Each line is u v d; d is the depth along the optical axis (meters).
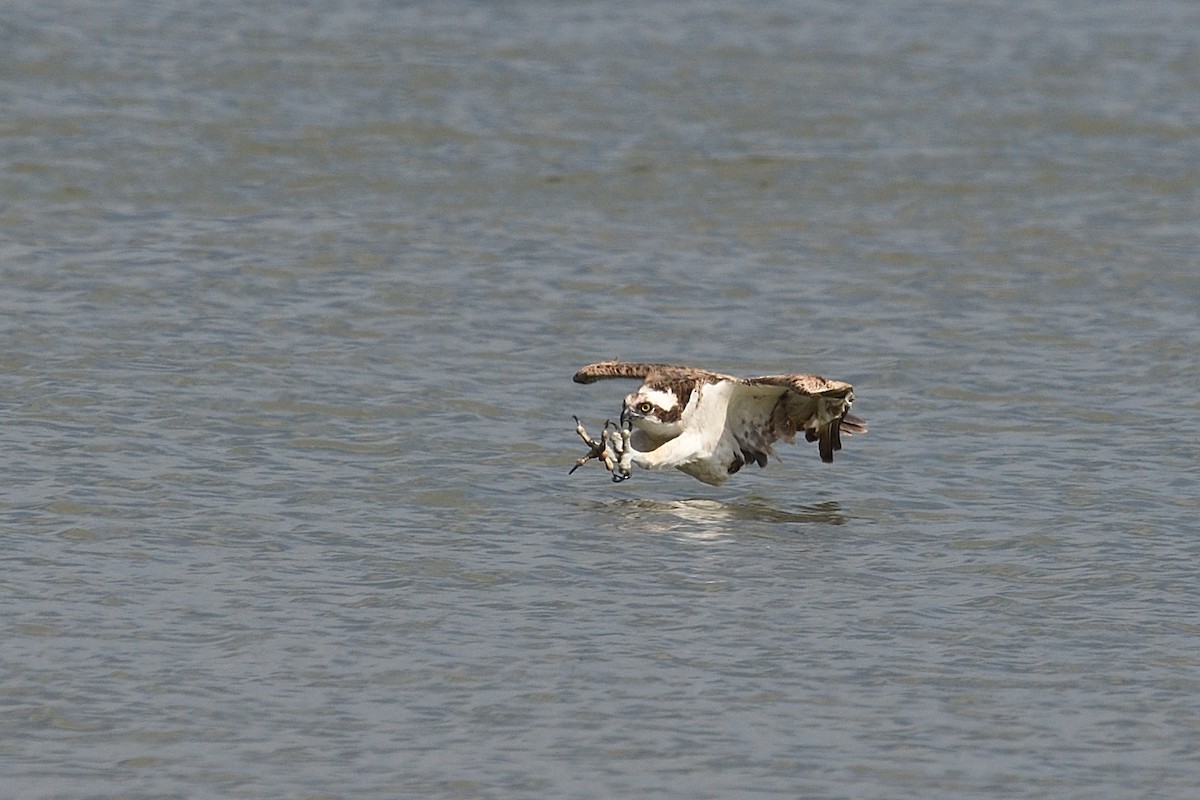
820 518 18.69
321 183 32.75
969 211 32.28
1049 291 27.84
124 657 14.80
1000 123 38.19
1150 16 48.38
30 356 23.12
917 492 19.52
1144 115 38.97
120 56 40.06
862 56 43.31
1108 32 46.41
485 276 27.83
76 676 14.41
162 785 12.81
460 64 41.03
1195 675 14.93
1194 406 22.55
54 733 13.50
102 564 16.77
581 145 35.72
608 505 18.94
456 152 34.97
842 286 27.94
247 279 27.19
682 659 15.03
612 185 33.31
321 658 14.89
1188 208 32.78
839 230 31.02
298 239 29.36
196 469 19.47
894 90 40.50
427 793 12.80
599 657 15.02
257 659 14.84
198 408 21.53
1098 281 28.38
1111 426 21.80
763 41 44.34
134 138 34.66
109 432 20.52
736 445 18.77
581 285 27.61
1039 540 18.00
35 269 27.16
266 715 13.88
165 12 44.16
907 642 15.48
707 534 18.09
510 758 13.30
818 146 36.19
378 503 18.70
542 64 41.41
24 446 19.92
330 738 13.55
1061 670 14.99
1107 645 15.50
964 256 29.62
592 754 13.39
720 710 14.13
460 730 13.72
